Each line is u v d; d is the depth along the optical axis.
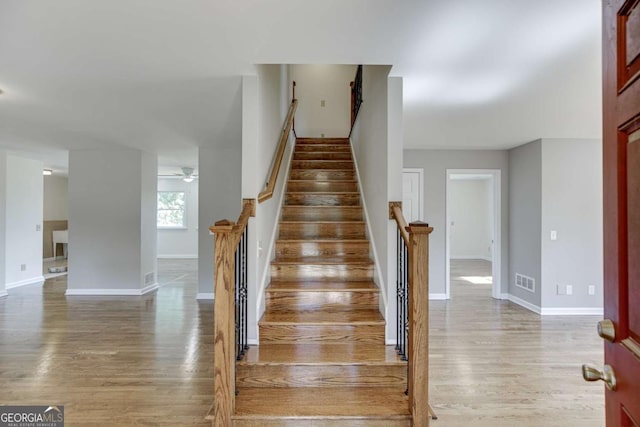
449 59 2.42
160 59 2.42
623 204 0.85
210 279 5.45
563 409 2.36
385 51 2.30
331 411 2.05
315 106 6.78
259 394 2.24
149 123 4.06
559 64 2.48
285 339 2.65
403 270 2.60
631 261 0.82
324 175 4.67
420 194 5.50
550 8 1.81
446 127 4.18
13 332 3.81
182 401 2.41
